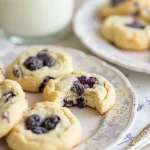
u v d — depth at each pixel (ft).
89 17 1.78
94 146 1.10
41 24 1.60
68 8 1.66
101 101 1.22
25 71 1.36
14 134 1.08
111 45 1.62
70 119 1.13
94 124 1.20
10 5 1.55
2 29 1.63
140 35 1.60
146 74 1.46
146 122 1.22
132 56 1.57
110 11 1.79
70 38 1.70
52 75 1.34
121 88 1.31
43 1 1.56
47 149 1.05
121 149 1.13
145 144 1.13
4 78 1.35
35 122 1.10
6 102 1.15
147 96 1.34
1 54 1.50
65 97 1.27
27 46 1.54
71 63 1.41
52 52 1.44
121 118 1.19
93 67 1.42
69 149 1.08
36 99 1.32
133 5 1.77
